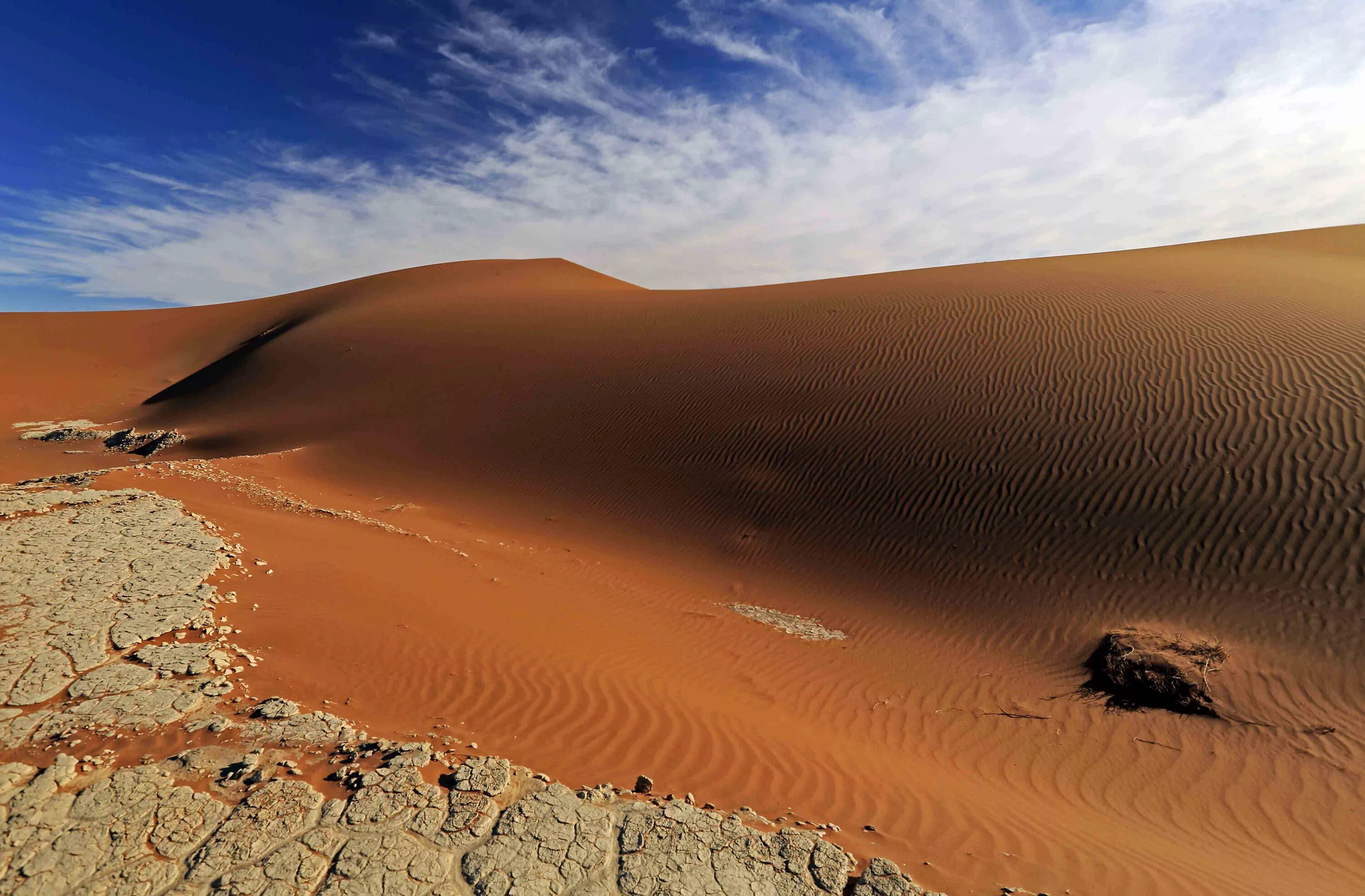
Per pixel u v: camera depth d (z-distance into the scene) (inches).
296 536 488.4
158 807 194.2
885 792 250.5
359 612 363.9
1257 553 456.1
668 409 852.6
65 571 343.6
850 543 589.6
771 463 703.7
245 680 274.2
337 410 1130.7
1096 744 344.8
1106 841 235.3
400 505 734.5
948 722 369.4
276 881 174.1
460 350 1268.5
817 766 266.4
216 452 1090.1
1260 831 274.8
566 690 308.0
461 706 282.5
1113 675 395.9
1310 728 340.5
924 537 569.9
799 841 202.4
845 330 931.3
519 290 1867.6
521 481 793.6
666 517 681.6
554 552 622.2
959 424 661.9
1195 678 377.7
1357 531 443.2
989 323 836.0
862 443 683.4
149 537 400.5
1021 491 569.9
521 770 229.3
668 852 193.9
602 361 1049.5
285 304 2497.5
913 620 496.1
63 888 167.5
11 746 213.8
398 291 2127.2
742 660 425.4
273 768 214.7
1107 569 487.2
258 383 1425.9
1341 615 403.2
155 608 318.0
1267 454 513.3
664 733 278.5
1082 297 868.0
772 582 568.1
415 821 197.2
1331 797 295.9
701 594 550.3
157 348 2193.7
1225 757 328.2
